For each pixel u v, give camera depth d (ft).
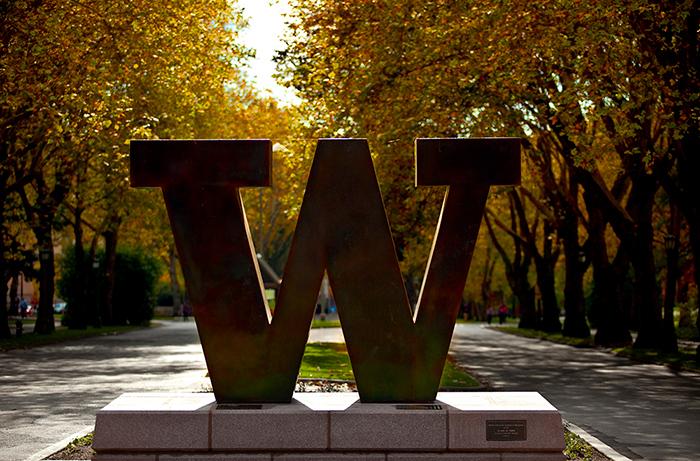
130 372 83.46
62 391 66.80
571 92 73.61
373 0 85.61
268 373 36.52
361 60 88.69
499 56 76.33
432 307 36.88
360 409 34.60
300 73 93.15
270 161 37.01
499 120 89.20
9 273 155.84
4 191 127.44
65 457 38.52
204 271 36.94
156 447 34.14
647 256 112.98
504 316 270.67
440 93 86.02
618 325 131.54
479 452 34.19
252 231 243.81
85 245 230.68
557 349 127.24
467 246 37.04
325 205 36.94
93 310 191.42
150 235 199.82
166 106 119.85
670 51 77.10
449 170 36.76
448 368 82.58
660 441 45.06
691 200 89.20
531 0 73.61
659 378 79.10
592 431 48.29
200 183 36.88
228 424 34.19
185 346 129.29
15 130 95.76
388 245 36.88
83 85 81.56
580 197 174.50
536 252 178.29
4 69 77.77
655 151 78.89
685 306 176.86
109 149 118.93
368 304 36.76
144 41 88.99
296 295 36.78
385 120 88.22
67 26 81.82
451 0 80.59
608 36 71.26
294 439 34.14
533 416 34.27
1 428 48.67
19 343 126.41
